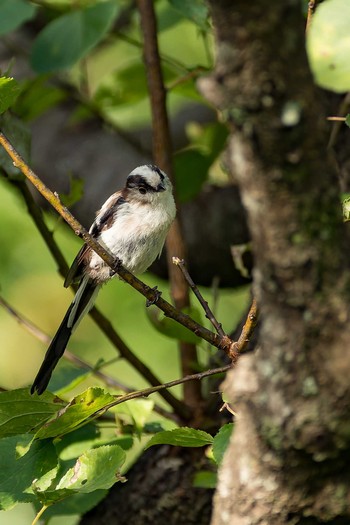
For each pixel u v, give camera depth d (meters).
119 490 9.98
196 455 9.63
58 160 13.93
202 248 12.59
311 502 5.89
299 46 4.84
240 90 4.85
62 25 11.45
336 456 5.64
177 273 10.45
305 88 4.89
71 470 7.51
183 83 11.95
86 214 13.58
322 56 7.43
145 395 7.61
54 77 13.92
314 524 5.98
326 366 5.39
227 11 4.71
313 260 5.23
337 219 5.23
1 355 15.09
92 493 8.90
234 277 12.88
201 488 9.52
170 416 9.78
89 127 14.37
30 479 7.95
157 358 14.23
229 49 4.80
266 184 5.09
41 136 14.28
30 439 8.16
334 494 5.84
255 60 4.77
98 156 13.87
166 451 9.77
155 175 10.77
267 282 5.39
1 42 15.26
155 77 10.62
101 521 9.97
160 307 7.81
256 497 5.95
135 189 10.95
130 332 14.39
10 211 14.74
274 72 4.80
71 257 14.66
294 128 4.89
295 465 5.75
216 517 6.35
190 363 9.67
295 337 5.40
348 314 5.30
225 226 12.49
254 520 6.02
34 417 7.95
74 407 7.42
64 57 11.35
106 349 14.77
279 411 5.55
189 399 9.85
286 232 5.18
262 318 5.58
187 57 16.31
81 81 13.99
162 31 12.16
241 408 5.80
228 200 12.65
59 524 12.57
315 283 5.27
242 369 5.80
